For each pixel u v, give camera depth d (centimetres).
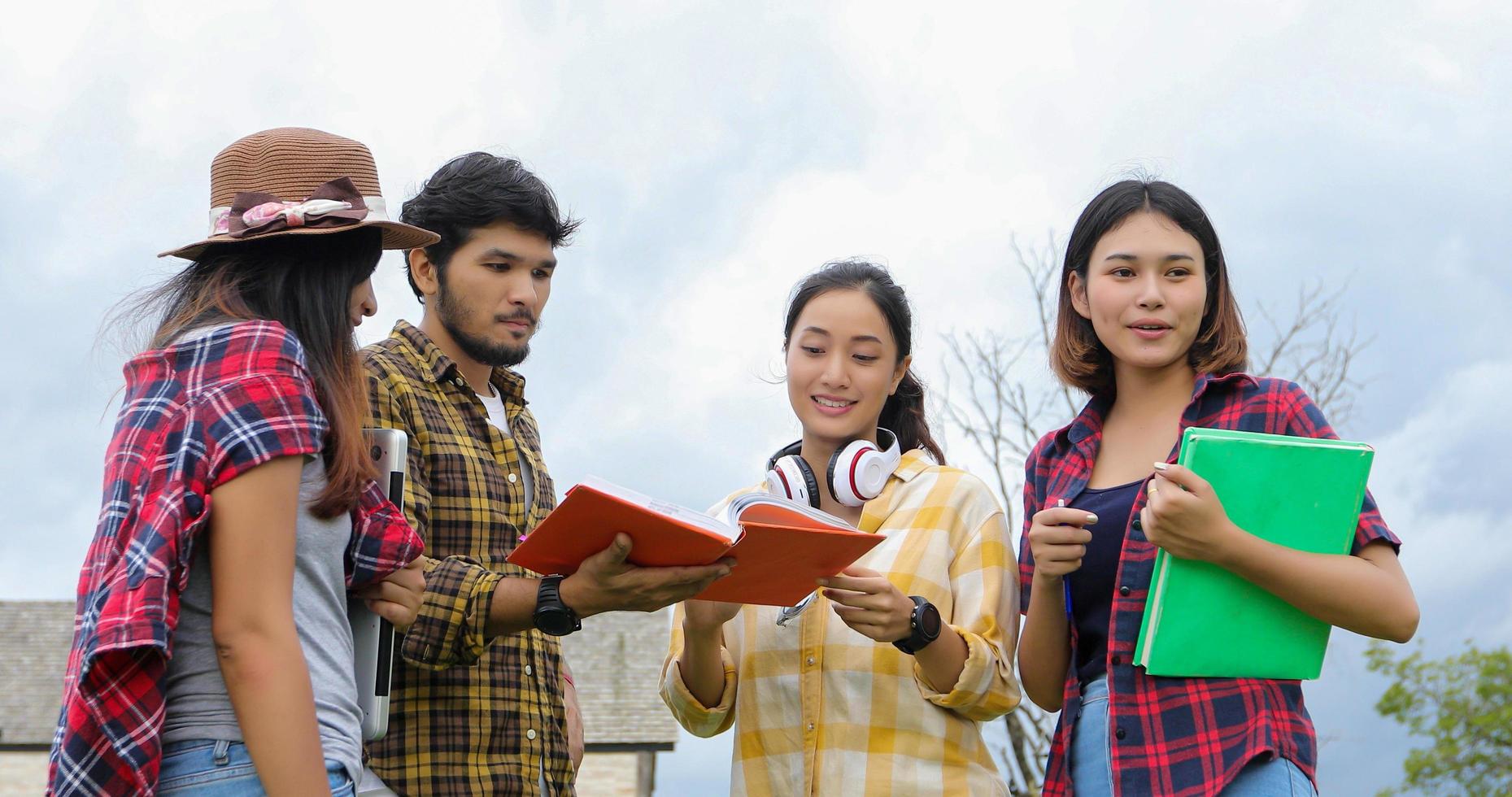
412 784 287
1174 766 258
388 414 297
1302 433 268
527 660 309
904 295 337
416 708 291
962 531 321
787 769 316
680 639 337
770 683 321
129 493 207
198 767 205
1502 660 1892
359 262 243
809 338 326
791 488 319
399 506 250
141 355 222
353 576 237
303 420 213
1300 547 251
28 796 2105
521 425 342
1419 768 1889
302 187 251
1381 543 256
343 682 227
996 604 310
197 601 210
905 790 302
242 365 214
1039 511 299
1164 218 280
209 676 209
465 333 320
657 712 2058
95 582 205
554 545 258
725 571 259
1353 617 246
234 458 206
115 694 197
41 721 2183
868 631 286
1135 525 271
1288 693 263
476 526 304
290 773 201
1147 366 279
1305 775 253
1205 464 250
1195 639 252
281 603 207
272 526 207
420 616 277
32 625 2452
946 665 294
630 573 258
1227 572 252
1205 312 288
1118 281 280
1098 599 278
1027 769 877
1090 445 293
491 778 294
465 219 318
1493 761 1864
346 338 238
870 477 315
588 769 1959
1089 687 276
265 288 234
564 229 331
